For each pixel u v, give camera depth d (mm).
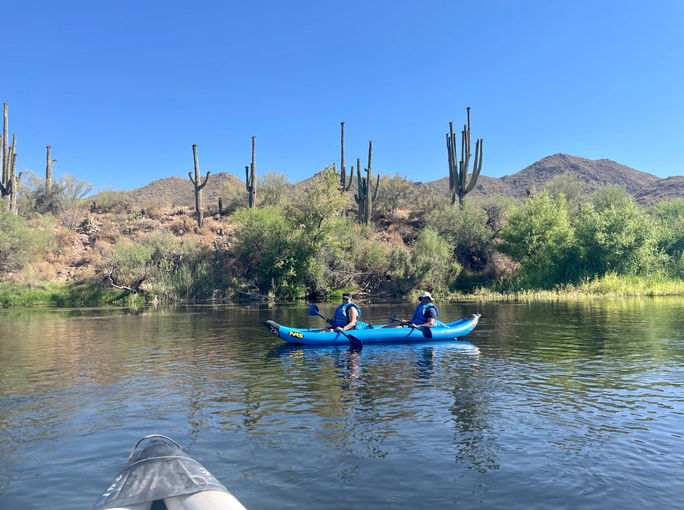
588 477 4242
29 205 36969
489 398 6723
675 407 6195
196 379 8156
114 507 3215
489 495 3943
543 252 30734
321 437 5305
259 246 30391
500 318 16641
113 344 12141
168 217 38375
